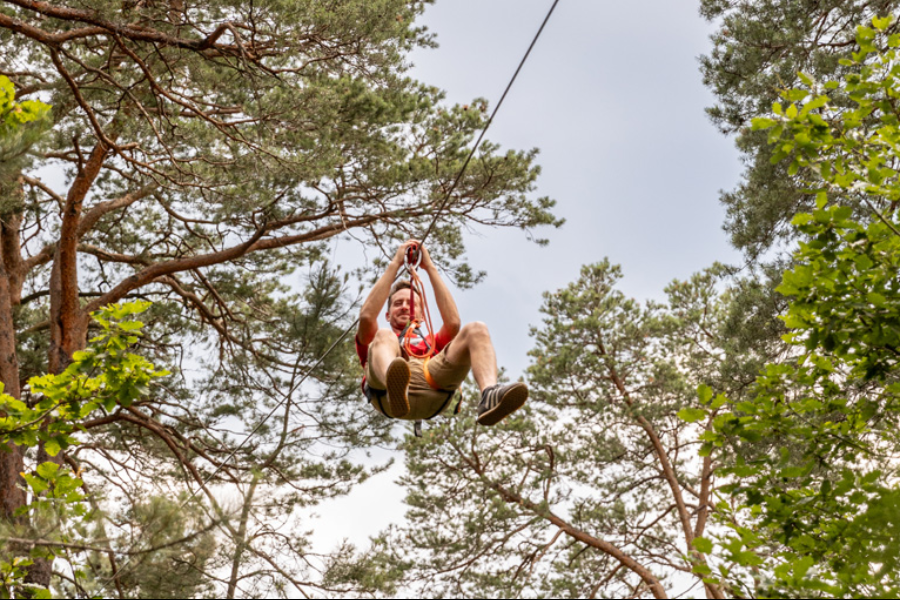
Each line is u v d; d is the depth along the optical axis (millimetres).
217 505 6238
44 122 7152
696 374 15055
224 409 15219
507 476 17500
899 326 5383
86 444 13953
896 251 5645
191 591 6164
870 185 5785
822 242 5621
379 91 11961
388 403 5758
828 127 5785
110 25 10125
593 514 17656
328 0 10945
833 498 5758
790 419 6035
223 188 11766
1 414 8039
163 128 11805
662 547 17922
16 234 14258
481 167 12609
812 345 5742
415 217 13336
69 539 6508
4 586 6695
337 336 14258
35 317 15734
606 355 17766
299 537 13219
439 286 5926
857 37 6129
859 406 6277
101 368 7984
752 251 10906
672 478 17859
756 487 5938
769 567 5191
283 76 11594
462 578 16875
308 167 11234
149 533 6078
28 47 12430
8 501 11328
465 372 5727
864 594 4938
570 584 17047
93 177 11992
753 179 10773
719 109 11195
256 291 15609
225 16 10469
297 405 14719
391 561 16406
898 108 6109
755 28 10836
